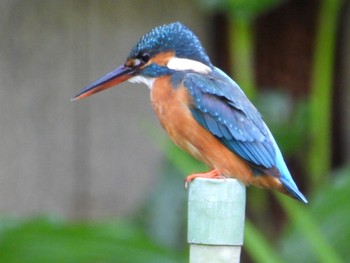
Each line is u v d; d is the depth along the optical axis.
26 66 14.12
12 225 12.70
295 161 14.13
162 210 13.64
